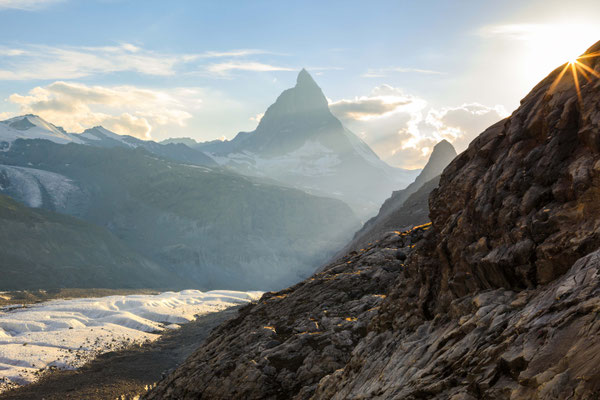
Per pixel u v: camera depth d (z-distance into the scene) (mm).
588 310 9562
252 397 31766
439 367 13375
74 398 111125
